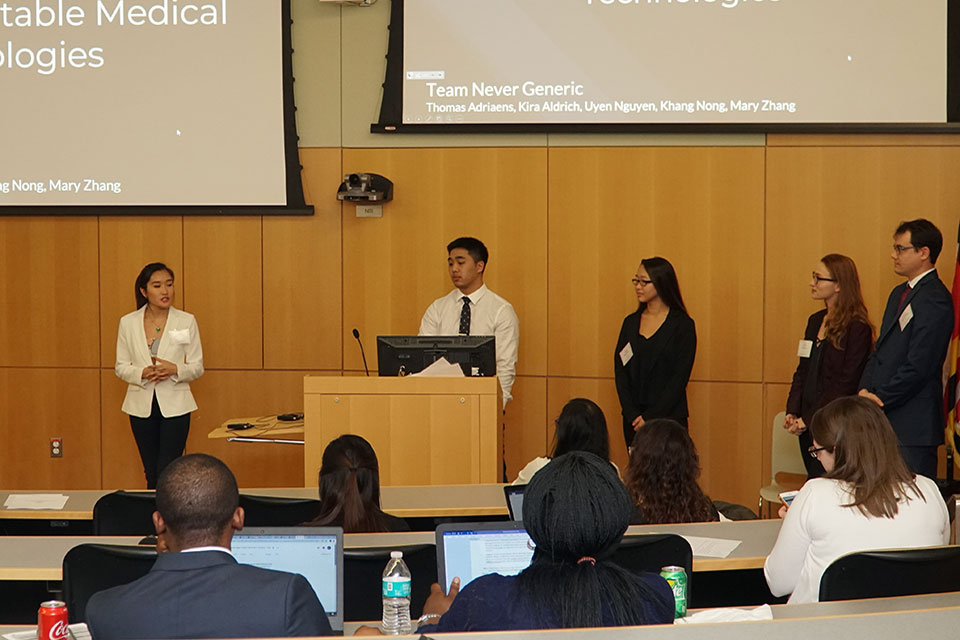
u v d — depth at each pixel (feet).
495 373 16.56
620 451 21.20
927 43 19.71
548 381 21.33
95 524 11.75
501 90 20.76
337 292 21.66
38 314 22.04
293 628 6.35
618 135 20.90
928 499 9.21
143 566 8.53
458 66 20.81
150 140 21.29
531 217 21.22
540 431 21.39
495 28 20.67
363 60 21.30
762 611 7.25
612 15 20.43
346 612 8.96
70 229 21.88
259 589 6.38
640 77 20.44
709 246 20.79
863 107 19.94
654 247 20.94
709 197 20.75
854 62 19.90
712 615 7.23
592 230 21.08
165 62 21.13
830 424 9.39
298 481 22.13
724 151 20.65
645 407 18.61
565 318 21.24
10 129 21.42
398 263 21.52
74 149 21.39
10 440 22.30
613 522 5.80
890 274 20.36
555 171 21.13
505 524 8.57
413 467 15.31
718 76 20.26
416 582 9.05
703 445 20.95
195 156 21.26
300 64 21.43
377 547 8.84
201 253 21.75
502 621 5.72
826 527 9.05
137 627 6.23
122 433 22.11
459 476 15.25
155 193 21.39
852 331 16.74
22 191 21.50
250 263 21.74
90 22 21.18
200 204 21.34
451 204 21.36
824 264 17.11
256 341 21.84
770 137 20.52
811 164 20.47
